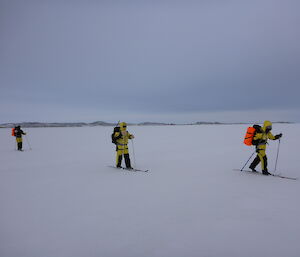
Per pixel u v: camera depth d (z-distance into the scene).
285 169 7.63
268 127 6.88
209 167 8.09
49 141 21.77
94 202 4.74
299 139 17.75
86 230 3.51
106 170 7.99
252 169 7.25
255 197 4.85
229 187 5.60
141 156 11.12
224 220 3.76
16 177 7.12
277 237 3.19
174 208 4.31
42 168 8.51
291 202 4.54
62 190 5.65
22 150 14.37
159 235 3.31
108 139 23.56
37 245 3.12
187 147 14.49
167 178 6.62
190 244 3.07
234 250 2.90
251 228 3.47
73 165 9.05
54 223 3.78
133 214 4.07
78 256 2.85
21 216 4.09
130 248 3.00
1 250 3.00
